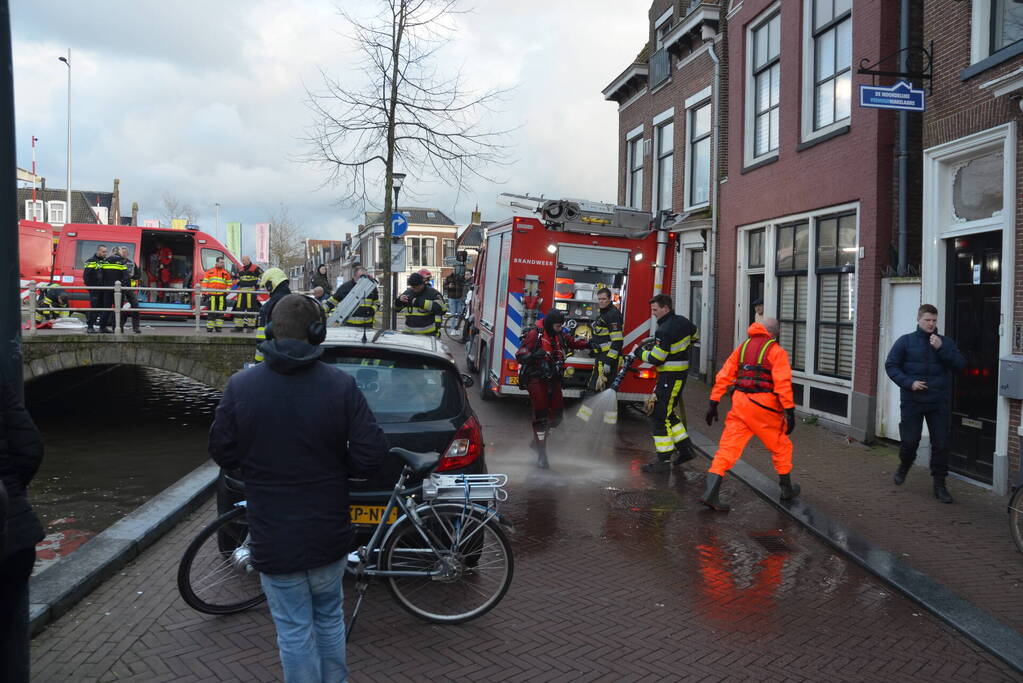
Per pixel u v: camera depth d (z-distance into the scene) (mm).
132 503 7852
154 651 3998
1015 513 5676
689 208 16281
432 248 55312
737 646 4230
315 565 2936
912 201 9656
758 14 12781
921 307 7355
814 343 11219
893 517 6633
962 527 6379
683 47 16375
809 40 11242
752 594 4977
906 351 7359
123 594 4754
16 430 2910
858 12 10031
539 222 10703
